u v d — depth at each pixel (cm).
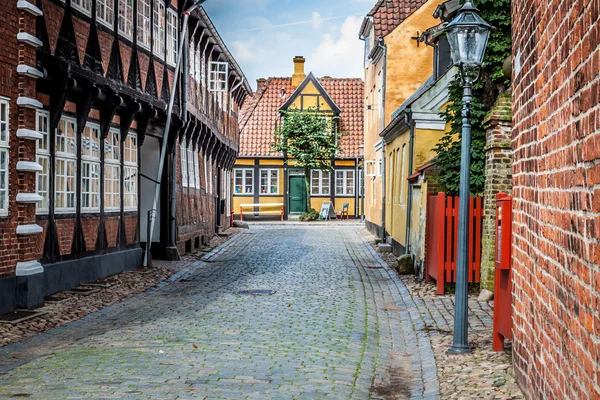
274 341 882
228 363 758
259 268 1795
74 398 616
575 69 384
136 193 1709
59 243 1271
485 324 1001
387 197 2547
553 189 459
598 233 329
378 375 752
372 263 1933
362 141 4419
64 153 1293
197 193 2353
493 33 1361
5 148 1061
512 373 682
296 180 4425
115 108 1469
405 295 1318
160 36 1820
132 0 1596
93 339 896
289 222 4053
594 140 336
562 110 425
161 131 1892
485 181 1254
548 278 477
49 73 1201
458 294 817
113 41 1477
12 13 1076
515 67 654
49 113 1229
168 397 622
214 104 2753
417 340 927
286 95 4638
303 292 1355
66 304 1157
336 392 657
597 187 331
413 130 1850
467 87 834
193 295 1312
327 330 969
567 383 410
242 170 4384
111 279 1446
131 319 1054
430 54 2617
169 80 1895
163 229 1938
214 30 2386
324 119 4081
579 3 371
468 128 833
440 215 1290
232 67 3044
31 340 897
